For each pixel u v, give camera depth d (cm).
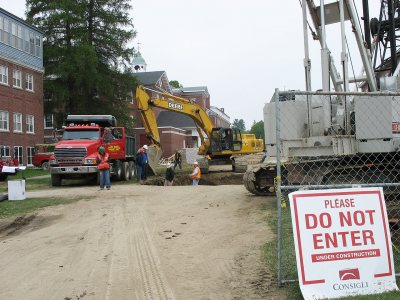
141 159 2336
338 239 534
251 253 764
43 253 829
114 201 1476
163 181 2489
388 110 952
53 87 4197
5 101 3612
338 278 525
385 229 548
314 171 1072
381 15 1374
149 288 614
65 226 1084
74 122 2339
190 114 2931
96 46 4512
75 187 2031
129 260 760
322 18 1062
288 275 626
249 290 586
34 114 4022
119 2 4584
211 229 988
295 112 1045
